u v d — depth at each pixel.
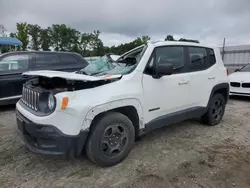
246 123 4.62
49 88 2.61
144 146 3.37
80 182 2.40
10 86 5.48
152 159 2.94
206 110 4.10
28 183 2.37
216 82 4.19
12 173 2.57
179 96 3.47
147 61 3.06
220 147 3.36
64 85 2.59
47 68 6.06
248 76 7.13
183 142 3.54
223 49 14.57
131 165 2.77
